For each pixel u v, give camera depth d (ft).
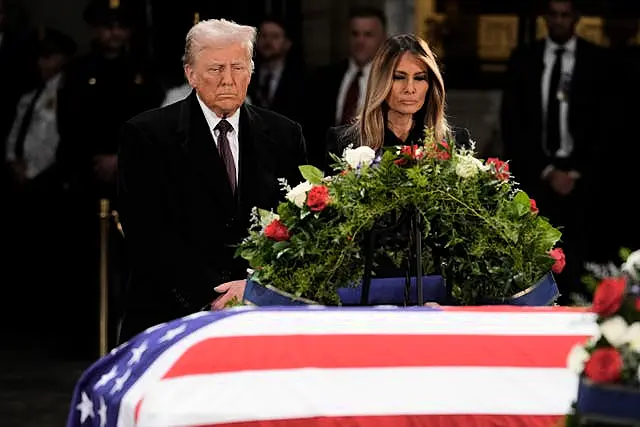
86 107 64.49
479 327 27.96
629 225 65.51
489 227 30.78
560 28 65.46
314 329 27.55
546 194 65.21
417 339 27.45
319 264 30.14
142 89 64.03
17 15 66.54
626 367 22.70
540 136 65.46
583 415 22.80
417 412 26.40
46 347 64.54
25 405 54.70
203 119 36.60
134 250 35.88
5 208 66.03
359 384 26.55
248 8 64.59
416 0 65.98
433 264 30.94
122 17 64.03
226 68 35.86
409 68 36.73
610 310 23.11
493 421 26.50
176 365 26.89
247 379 26.48
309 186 30.71
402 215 30.32
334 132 38.32
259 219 35.78
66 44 66.28
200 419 26.04
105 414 28.32
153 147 36.17
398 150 32.04
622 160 65.46
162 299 35.63
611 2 65.98
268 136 37.35
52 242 65.72
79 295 65.72
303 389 26.43
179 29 64.13
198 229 36.06
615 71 65.57
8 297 66.39
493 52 66.28
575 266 64.23
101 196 64.85
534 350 27.37
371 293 30.32
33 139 66.18
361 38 64.03
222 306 33.94
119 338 36.06
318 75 64.44
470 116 66.28
